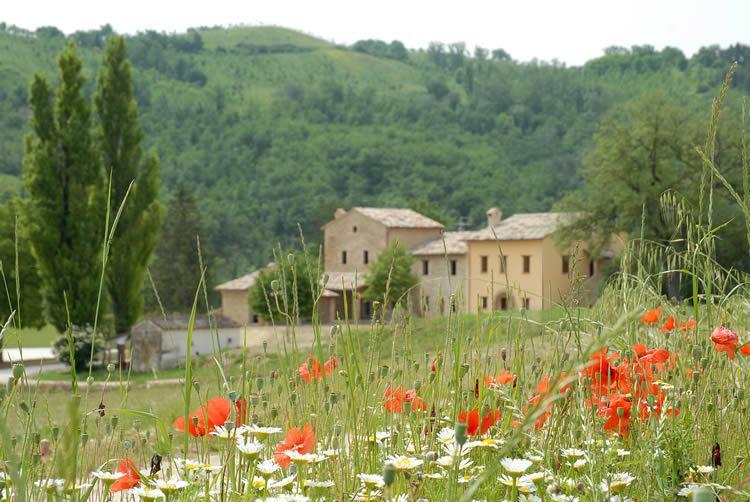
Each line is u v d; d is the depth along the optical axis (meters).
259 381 2.23
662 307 3.28
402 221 60.50
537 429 2.42
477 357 2.65
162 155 138.38
